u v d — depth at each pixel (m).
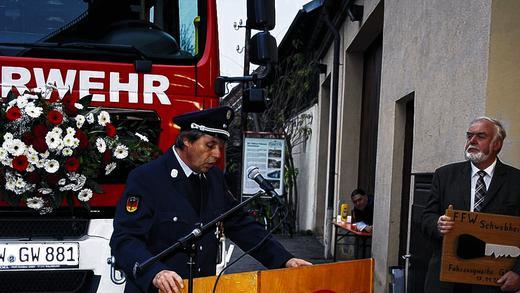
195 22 4.46
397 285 4.75
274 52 4.59
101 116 3.97
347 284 3.08
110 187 4.06
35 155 3.79
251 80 4.64
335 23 11.76
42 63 4.13
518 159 4.58
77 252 3.84
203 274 3.29
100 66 4.18
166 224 3.23
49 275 3.89
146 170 3.29
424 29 6.25
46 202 3.88
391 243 7.35
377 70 10.06
